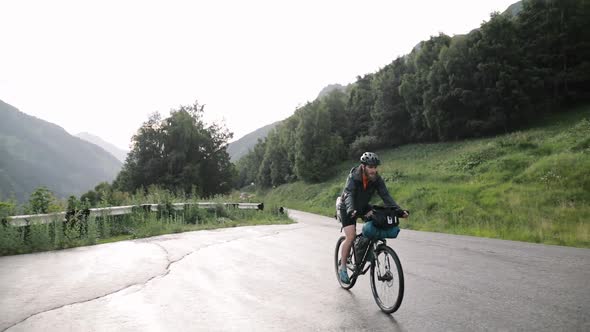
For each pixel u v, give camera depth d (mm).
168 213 16359
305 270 6785
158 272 6590
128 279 6074
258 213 22359
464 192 24688
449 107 52969
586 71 47375
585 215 16359
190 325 4035
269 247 9578
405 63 76625
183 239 11109
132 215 14164
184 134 59438
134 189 57812
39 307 4633
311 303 4797
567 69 48656
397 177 35812
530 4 53875
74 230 10250
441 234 13781
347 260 5504
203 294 5215
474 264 7332
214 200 21797
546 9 51500
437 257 8180
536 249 9445
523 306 4543
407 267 7035
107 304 4766
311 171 70000
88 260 7680
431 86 55344
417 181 32750
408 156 53281
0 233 8852
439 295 5090
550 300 4781
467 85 51344
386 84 68875
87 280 6004
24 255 8328
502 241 11266
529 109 45844
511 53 48688
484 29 50781
